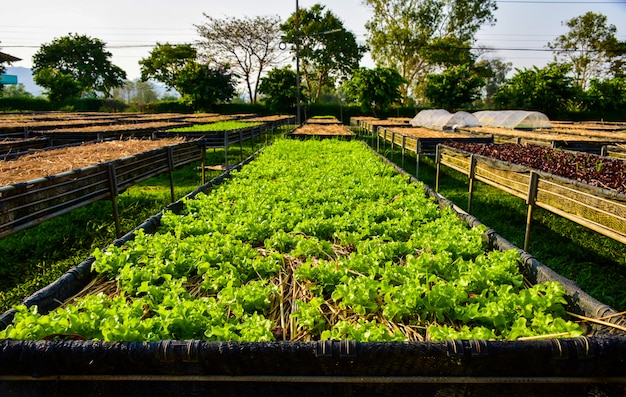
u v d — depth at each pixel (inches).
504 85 1205.1
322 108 1348.4
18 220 128.6
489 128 585.0
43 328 76.0
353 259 114.0
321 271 109.0
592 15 1779.0
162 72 1748.3
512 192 193.9
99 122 553.6
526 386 65.9
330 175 241.3
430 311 91.7
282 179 231.0
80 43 1841.8
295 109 1314.0
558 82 1092.5
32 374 63.6
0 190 120.6
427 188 208.2
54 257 186.7
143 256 117.8
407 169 433.4
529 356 63.8
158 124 545.3
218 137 390.9
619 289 159.2
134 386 65.9
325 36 1659.7
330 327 90.1
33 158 213.9
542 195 168.9
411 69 1750.7
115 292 106.1
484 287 102.0
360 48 1782.7
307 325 86.4
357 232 142.1
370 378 65.7
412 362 64.5
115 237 207.6
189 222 153.6
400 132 450.9
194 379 65.4
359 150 357.7
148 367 64.7
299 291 106.9
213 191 201.9
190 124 588.1
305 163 292.5
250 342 64.9
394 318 91.7
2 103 1317.7
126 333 73.0
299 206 174.7
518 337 79.4
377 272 107.9
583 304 88.7
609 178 171.5
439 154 309.6
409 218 151.9
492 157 232.1
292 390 66.6
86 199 165.8
